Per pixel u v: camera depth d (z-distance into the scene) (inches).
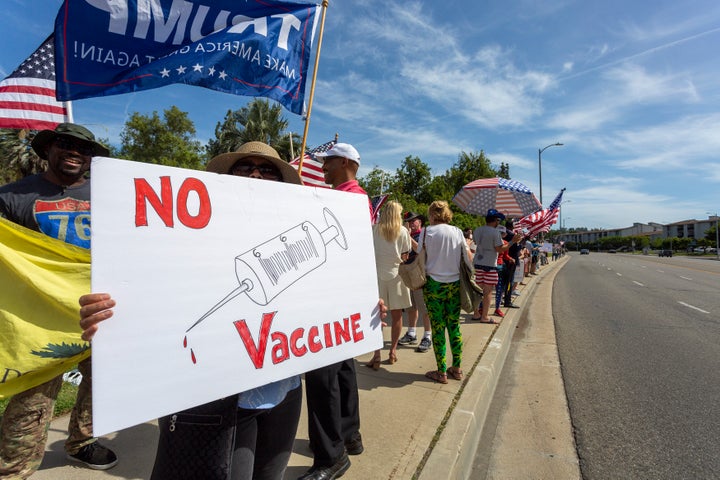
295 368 59.1
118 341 43.4
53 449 91.3
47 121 135.6
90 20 88.7
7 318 66.7
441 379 140.4
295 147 1005.2
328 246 67.3
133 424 43.3
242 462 54.4
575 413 137.3
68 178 80.0
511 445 116.6
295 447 98.5
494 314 271.4
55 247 71.9
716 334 250.8
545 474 102.3
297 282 61.2
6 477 68.5
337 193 70.7
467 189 309.1
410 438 102.0
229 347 51.7
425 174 942.4
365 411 117.3
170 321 47.0
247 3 104.3
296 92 113.7
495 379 164.2
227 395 50.5
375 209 259.6
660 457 109.9
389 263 152.3
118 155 1137.4
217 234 52.3
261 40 105.7
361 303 71.7
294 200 62.8
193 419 51.1
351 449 93.7
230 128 1072.8
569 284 568.4
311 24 114.7
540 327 272.2
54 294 69.3
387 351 182.1
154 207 47.2
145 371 44.7
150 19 93.8
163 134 1148.5
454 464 90.5
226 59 101.0
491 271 238.2
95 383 41.6
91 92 89.8
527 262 587.8
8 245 69.1
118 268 43.9
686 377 171.8
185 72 96.0
